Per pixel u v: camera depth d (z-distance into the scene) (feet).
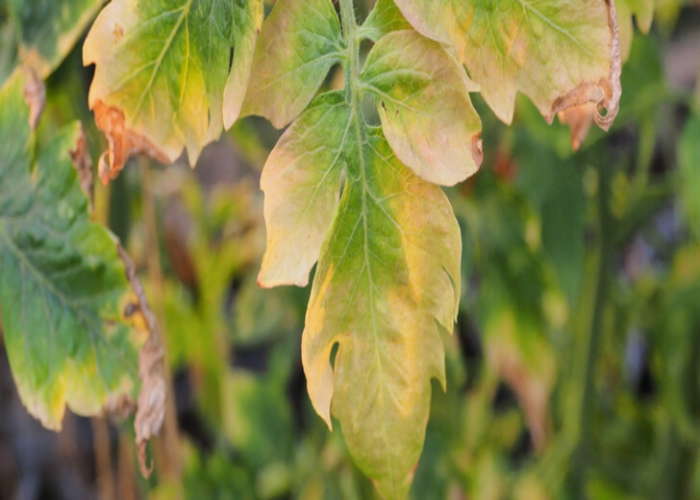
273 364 3.81
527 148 2.52
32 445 4.06
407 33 1.26
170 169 3.19
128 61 1.29
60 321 1.46
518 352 2.70
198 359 3.08
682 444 3.09
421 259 1.28
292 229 1.25
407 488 1.31
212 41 1.28
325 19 1.27
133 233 2.86
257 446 3.43
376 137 1.27
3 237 1.48
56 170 1.47
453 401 3.07
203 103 1.30
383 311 1.28
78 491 3.95
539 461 3.03
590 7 1.29
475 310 2.91
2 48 1.64
